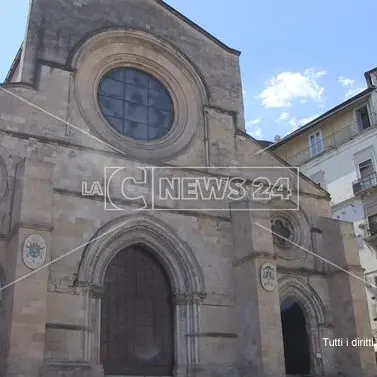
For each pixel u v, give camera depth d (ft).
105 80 105.70
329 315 107.45
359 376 99.76
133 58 109.50
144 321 92.89
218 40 120.47
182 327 93.91
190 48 115.96
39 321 74.54
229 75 119.03
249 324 94.32
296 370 105.50
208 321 95.14
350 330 103.55
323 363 103.40
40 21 99.45
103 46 105.91
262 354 89.76
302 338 107.14
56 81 96.37
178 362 91.61
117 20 108.06
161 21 113.91
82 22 103.76
